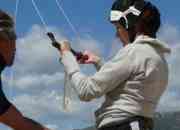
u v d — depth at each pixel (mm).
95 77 2562
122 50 2600
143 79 2582
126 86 2582
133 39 2664
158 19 2676
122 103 2582
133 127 2562
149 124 2629
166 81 2689
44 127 2367
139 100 2584
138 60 2582
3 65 2344
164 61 2674
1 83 2318
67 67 2598
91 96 2557
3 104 2309
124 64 2568
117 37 2713
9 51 2357
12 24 2369
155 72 2609
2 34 2334
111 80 2562
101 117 2617
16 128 2338
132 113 2570
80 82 2557
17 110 2338
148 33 2656
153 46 2633
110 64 2576
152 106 2631
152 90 2615
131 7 2656
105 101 2625
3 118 2320
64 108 2633
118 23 2686
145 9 2650
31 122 2354
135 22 2648
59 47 2654
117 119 2576
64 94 2631
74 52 2707
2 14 2350
